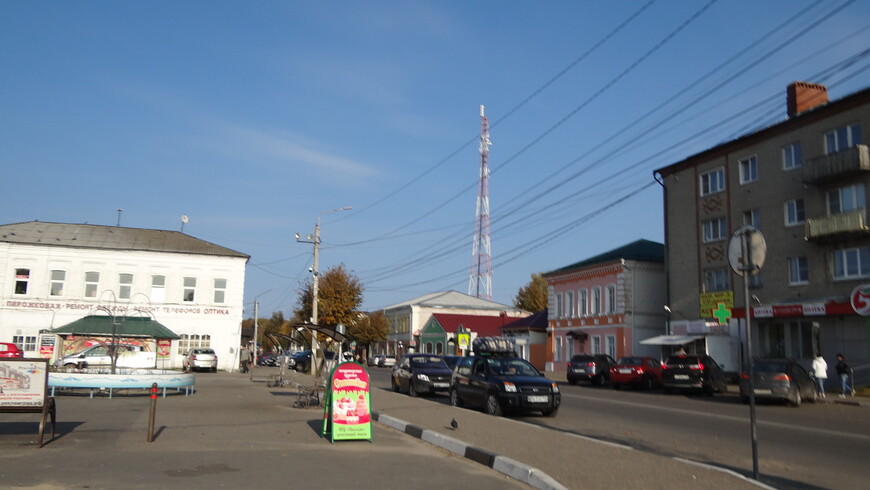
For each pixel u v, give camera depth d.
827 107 30.94
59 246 44.16
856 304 27.84
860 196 29.41
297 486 8.10
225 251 47.66
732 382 35.09
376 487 8.23
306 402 18.67
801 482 9.54
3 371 10.48
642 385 32.41
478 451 10.45
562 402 23.58
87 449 10.38
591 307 48.44
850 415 20.05
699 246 38.84
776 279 33.50
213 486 7.95
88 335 33.69
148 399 20.11
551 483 8.30
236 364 46.34
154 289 45.62
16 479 8.04
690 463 9.85
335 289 52.09
